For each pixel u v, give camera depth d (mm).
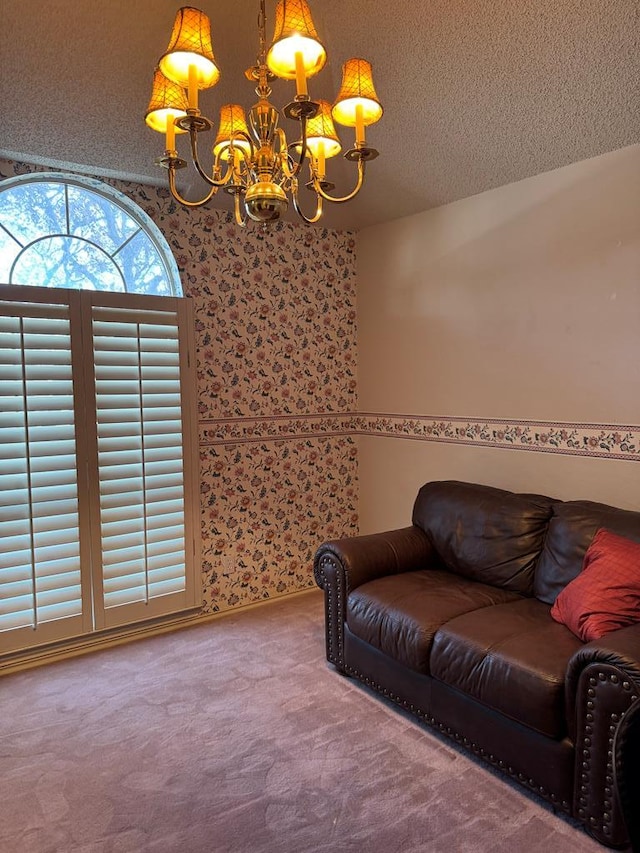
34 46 2199
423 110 2646
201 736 2303
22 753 2213
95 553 3035
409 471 3770
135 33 2223
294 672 2812
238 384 3541
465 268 3316
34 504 2842
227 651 3039
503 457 3182
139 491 3156
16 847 1769
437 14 2131
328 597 2812
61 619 2959
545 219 2895
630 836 965
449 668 2137
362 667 2615
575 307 2789
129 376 3080
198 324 3361
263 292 3623
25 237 2936
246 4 2131
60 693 2635
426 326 3580
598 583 2076
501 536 2707
